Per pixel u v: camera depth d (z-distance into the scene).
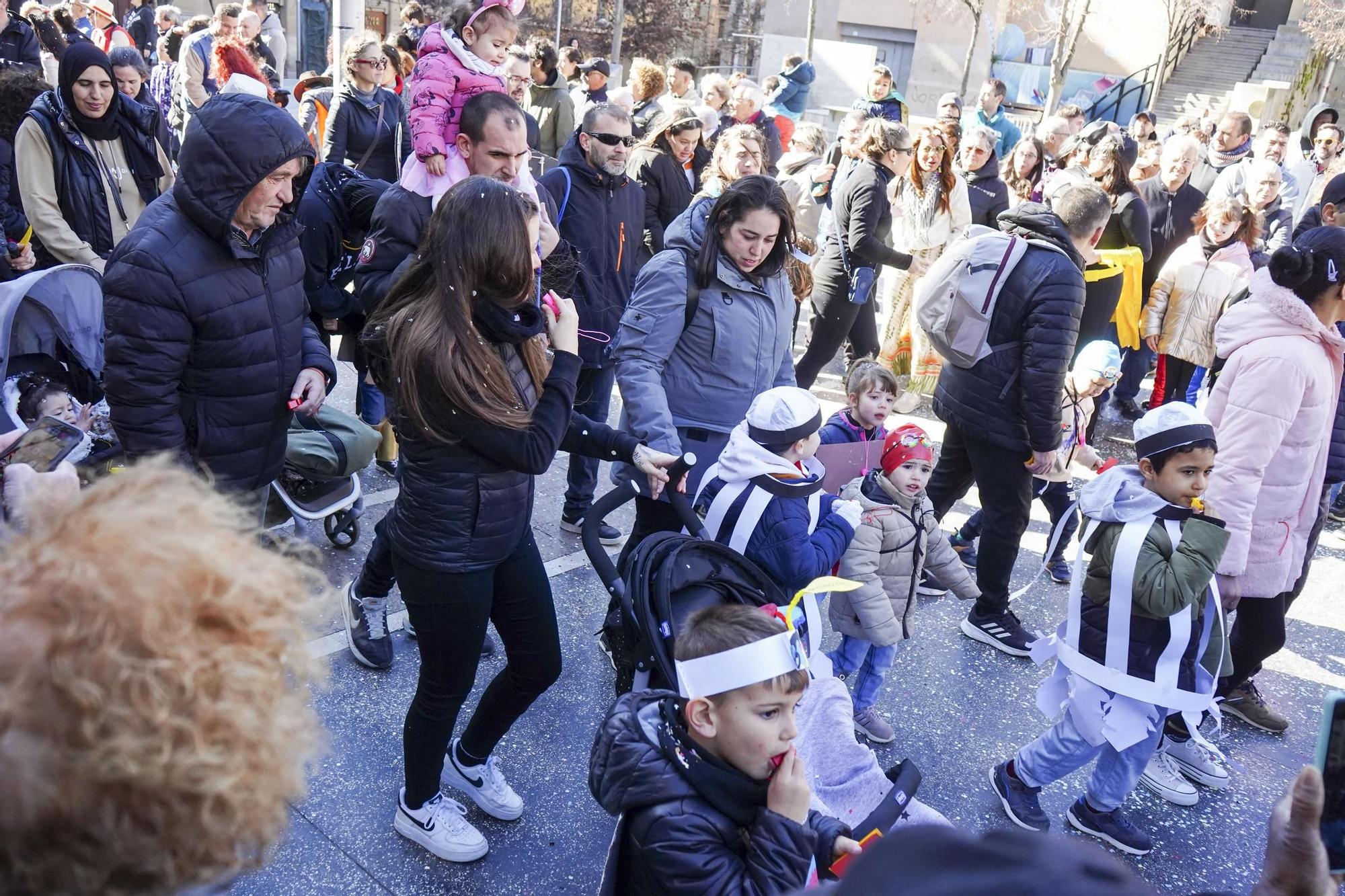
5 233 4.17
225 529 0.79
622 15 26.44
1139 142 9.58
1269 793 3.46
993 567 4.06
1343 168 9.23
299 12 22.61
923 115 26.62
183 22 11.26
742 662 1.68
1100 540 2.93
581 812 2.99
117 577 0.70
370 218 3.96
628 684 2.43
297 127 2.68
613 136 4.20
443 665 2.49
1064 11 18.48
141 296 2.60
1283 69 23.03
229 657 0.71
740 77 9.55
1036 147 6.69
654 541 2.29
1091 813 3.13
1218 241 5.94
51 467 1.87
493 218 2.13
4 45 6.30
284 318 2.93
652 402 3.12
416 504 2.34
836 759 2.15
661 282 3.17
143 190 4.47
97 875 0.67
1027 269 3.64
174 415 2.75
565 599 4.12
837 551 2.75
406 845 2.77
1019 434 3.80
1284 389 3.10
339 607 3.76
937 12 25.77
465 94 3.75
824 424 3.79
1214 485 3.21
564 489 5.09
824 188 6.77
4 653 0.67
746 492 2.69
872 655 3.41
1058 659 3.06
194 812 0.68
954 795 3.29
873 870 0.71
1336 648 4.46
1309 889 1.11
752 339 3.22
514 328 2.22
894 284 6.54
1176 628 2.84
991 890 0.65
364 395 4.76
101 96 4.13
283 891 2.58
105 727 0.65
